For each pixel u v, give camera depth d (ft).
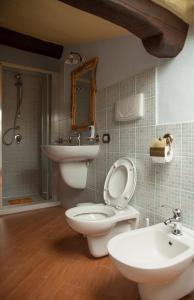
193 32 4.54
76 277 4.96
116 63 6.75
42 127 11.68
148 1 3.95
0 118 9.25
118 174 6.43
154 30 4.24
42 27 7.76
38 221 8.42
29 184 12.26
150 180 5.56
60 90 10.60
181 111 4.77
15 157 11.86
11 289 4.53
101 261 5.63
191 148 4.56
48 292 4.46
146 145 5.67
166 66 5.10
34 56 10.60
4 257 5.79
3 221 8.43
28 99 12.04
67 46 9.82
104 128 7.36
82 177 8.44
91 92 7.89
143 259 4.21
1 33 8.81
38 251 6.12
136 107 5.80
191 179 4.57
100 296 4.36
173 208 4.95
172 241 4.18
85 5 3.57
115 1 3.52
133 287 4.63
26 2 5.91
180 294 4.09
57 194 10.77
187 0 4.14
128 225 5.84
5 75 11.30
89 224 5.05
